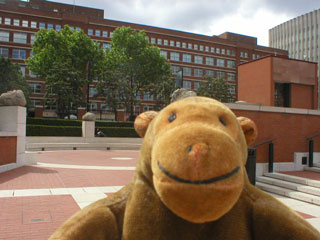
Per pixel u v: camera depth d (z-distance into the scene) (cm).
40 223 492
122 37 4847
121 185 838
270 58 1672
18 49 5566
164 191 123
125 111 4844
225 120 148
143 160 161
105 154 1852
